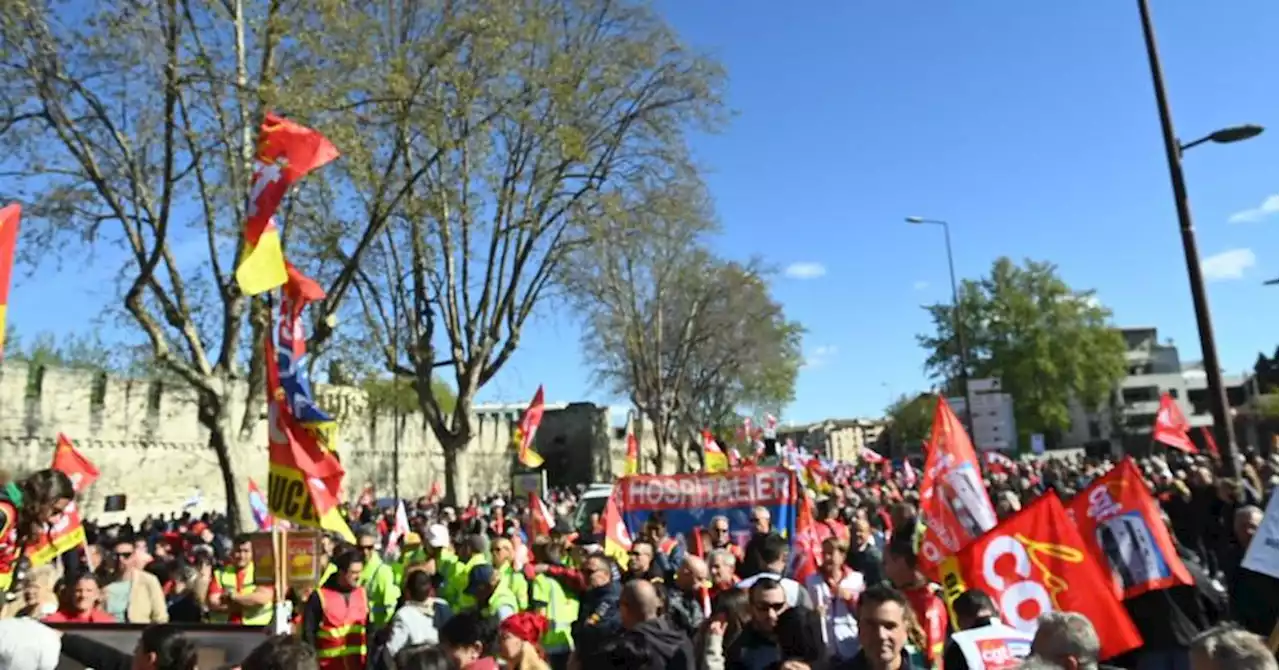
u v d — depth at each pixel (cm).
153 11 1384
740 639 535
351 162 1536
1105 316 6712
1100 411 8738
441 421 2394
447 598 898
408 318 2406
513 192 2247
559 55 1938
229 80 1418
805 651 503
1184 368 11069
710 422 6209
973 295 6712
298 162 722
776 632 511
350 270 1673
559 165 2198
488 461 5475
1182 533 1150
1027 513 556
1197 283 1145
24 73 1396
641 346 4450
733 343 5075
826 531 970
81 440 2994
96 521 2452
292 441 683
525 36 1727
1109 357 6619
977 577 556
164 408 3353
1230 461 1105
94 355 4156
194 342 1551
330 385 3800
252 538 834
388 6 1727
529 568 941
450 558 934
